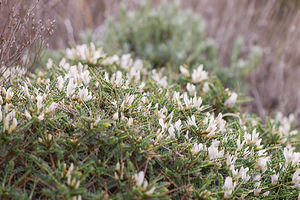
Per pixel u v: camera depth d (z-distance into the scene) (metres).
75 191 0.48
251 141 0.58
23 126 0.50
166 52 0.90
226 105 0.67
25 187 0.51
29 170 0.49
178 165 0.52
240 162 0.55
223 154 0.55
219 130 0.56
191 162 0.53
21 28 0.60
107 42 0.92
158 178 0.52
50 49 0.75
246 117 0.70
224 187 0.52
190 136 0.57
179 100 0.61
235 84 0.88
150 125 0.56
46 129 0.52
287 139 0.66
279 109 0.94
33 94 0.55
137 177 0.49
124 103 0.55
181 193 0.52
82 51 0.68
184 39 0.94
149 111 0.57
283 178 0.56
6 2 0.59
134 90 0.58
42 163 0.49
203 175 0.53
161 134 0.54
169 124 0.55
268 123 0.66
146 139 0.52
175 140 0.54
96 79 0.59
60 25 0.94
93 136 0.52
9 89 0.54
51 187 0.49
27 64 0.63
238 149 0.56
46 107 0.53
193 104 0.59
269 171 0.56
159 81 0.70
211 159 0.54
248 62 0.94
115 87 0.58
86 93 0.56
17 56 0.58
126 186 0.50
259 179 0.55
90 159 0.52
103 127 0.51
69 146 0.51
